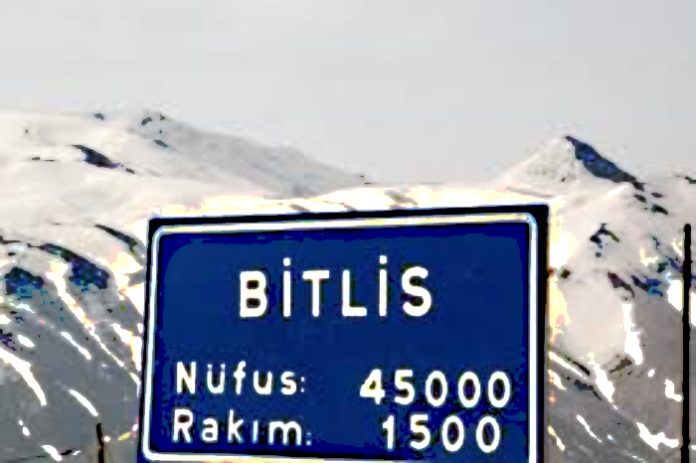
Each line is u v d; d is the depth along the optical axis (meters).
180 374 11.80
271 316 11.58
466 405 10.92
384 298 11.25
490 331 10.93
